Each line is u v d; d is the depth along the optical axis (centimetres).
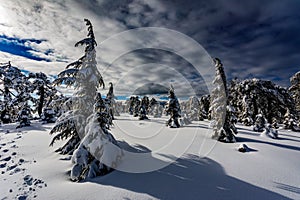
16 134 1527
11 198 541
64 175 719
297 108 3497
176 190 618
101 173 739
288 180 740
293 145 1391
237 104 3253
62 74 907
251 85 3111
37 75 2845
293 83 3584
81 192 580
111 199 545
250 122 2925
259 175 782
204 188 641
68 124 884
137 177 715
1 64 2634
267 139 1622
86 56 920
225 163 923
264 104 3177
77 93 917
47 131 1677
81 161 695
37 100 2864
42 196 554
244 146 1208
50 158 912
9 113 2688
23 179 669
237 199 577
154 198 559
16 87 2630
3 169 775
